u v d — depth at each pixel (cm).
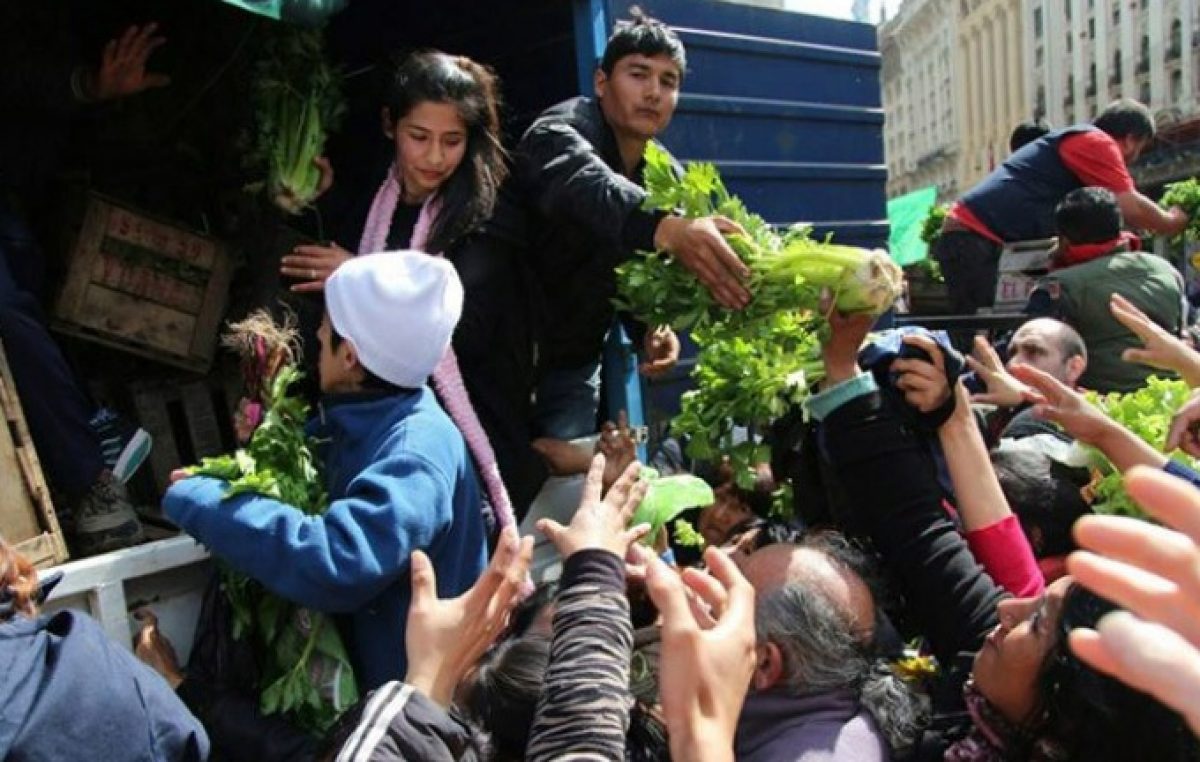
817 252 254
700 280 278
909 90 4953
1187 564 85
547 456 356
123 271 327
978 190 603
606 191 292
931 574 222
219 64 357
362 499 218
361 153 447
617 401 389
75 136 361
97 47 376
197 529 227
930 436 251
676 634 154
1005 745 195
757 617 200
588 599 167
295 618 237
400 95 292
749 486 275
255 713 240
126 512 286
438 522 222
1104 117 620
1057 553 261
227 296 352
